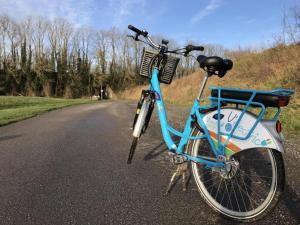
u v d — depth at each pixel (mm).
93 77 60156
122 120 10070
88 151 5410
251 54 21531
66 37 57781
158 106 3510
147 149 5504
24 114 12086
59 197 3359
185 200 3277
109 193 3467
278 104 2607
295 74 12000
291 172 4117
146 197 3355
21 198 3332
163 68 3574
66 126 8562
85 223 2799
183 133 3207
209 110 2988
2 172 4211
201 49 3434
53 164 4594
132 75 60156
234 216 2822
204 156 3029
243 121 2752
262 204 2740
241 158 3072
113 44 60875
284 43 16859
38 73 54656
